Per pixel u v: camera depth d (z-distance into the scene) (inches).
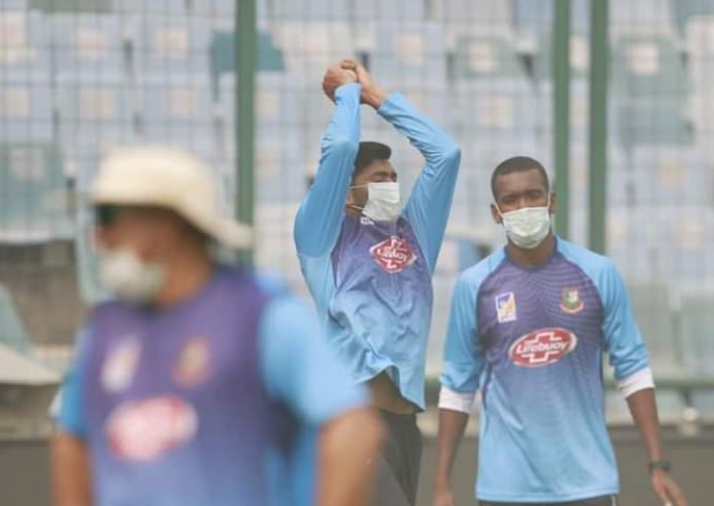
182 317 625.9
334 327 1039.6
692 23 1462.8
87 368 637.3
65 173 1423.5
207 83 1430.9
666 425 1449.3
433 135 1075.3
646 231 1462.8
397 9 1449.3
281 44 1435.8
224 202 1429.6
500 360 1033.5
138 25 1427.2
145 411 620.7
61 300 1419.8
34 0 1417.3
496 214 1033.5
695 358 1457.9
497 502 1034.7
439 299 1435.8
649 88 1461.6
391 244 1052.5
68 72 1422.2
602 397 1037.2
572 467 1024.9
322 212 1034.1
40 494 1365.7
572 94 1455.5
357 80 1081.4
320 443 618.2
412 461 1048.2
